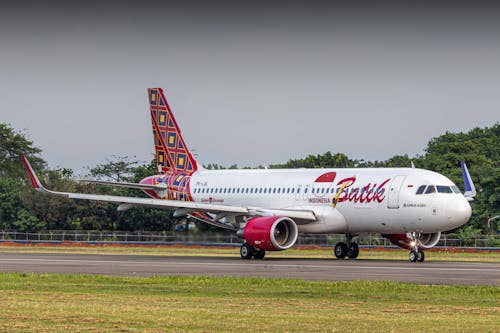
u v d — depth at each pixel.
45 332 58.19
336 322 62.88
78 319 63.94
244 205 172.25
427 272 111.88
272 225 147.75
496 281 96.69
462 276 104.56
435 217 143.38
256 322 62.69
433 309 71.00
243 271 113.12
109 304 73.06
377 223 150.75
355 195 152.50
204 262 136.75
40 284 92.31
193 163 186.38
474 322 63.53
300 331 59.00
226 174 179.25
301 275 106.12
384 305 73.50
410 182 146.50
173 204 157.62
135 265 126.31
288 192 164.12
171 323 62.12
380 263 135.38
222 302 75.00
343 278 101.56
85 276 101.19
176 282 94.38
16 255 162.38
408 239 157.12
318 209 158.00
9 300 76.06
